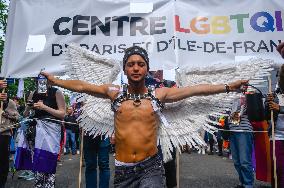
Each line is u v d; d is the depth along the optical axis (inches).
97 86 139.3
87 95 153.9
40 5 205.8
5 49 203.3
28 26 204.4
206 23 200.8
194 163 445.1
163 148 141.2
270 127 202.5
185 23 200.7
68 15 204.8
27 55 202.2
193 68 147.8
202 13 201.5
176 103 142.3
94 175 217.3
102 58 157.0
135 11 202.4
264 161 261.3
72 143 582.2
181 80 148.8
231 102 142.1
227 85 131.0
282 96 197.0
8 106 245.1
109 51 202.1
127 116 130.3
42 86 197.6
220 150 540.7
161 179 127.4
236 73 145.0
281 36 199.5
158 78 213.8
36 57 202.2
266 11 200.5
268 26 200.4
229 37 199.9
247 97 224.8
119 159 129.3
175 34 198.5
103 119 151.9
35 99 207.3
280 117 196.9
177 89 133.7
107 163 218.7
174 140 141.3
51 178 199.2
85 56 159.6
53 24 204.2
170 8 201.3
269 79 194.7
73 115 386.9
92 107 153.5
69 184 293.3
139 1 203.3
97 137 214.8
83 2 205.2
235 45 199.5
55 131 200.1
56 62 202.2
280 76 193.8
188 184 289.1
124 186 127.9
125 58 134.8
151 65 198.4
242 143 249.0
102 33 203.5
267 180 260.4
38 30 203.9
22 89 297.4
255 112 221.3
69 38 203.5
